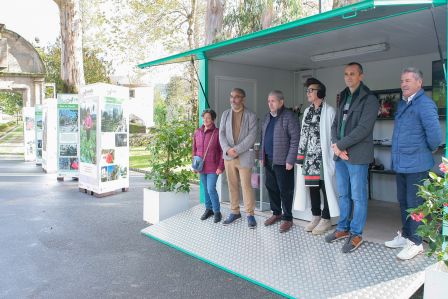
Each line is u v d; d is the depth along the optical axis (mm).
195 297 3957
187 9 21953
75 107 12328
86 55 28406
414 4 3791
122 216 7449
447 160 3283
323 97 4973
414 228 4070
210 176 5984
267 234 5301
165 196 6664
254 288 4180
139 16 22766
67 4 15141
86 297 3965
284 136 5270
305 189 5215
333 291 3838
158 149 6871
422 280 3770
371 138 4449
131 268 4750
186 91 27281
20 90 23031
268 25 13680
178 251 5387
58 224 6855
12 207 8320
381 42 5695
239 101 5668
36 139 16891
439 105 6742
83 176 10086
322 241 4797
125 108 9977
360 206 4453
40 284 4281
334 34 5199
